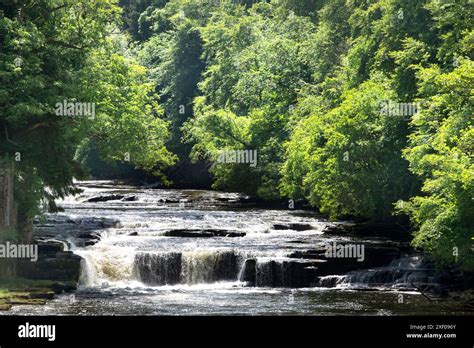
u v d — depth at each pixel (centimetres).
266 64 9175
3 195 4638
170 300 4562
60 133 4872
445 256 4628
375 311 4247
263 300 4591
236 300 4584
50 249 5166
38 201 4912
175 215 7112
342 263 5203
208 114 9031
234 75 9869
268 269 5150
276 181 8394
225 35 10381
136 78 6681
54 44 4891
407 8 6112
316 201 6900
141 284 5206
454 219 4541
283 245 5612
